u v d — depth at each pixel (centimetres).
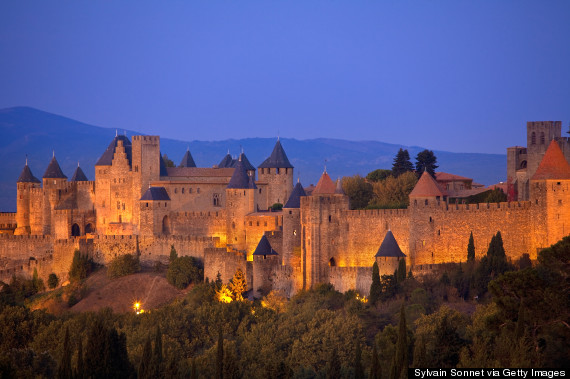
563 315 16575
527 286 16975
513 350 16000
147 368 19762
